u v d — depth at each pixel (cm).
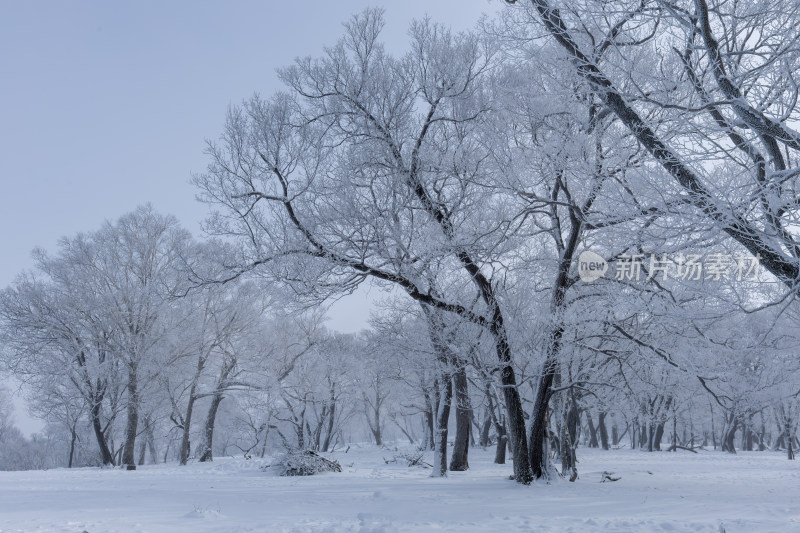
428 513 1074
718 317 783
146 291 3192
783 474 2169
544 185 1448
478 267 1591
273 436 5231
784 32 694
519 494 1414
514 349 1775
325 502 1264
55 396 3497
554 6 797
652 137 768
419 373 2141
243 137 1479
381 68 1538
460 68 1479
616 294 1026
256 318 3772
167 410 3775
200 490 1580
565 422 1948
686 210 731
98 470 2938
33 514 1045
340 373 4275
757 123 693
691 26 714
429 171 1478
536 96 1057
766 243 690
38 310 3275
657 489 1560
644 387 1830
